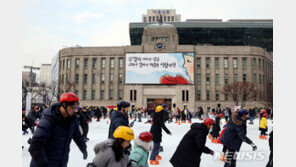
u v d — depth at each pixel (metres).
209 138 12.32
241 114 5.43
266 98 54.00
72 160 6.84
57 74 58.66
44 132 2.64
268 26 90.06
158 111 6.46
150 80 51.25
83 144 3.33
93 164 2.61
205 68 53.00
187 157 4.35
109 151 2.63
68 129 2.85
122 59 54.59
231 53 53.38
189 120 23.33
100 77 54.50
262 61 55.19
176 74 51.12
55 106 2.81
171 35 61.78
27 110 19.67
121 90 53.81
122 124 4.59
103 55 55.00
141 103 50.75
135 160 3.05
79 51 55.81
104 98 53.84
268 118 31.64
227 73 53.28
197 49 53.31
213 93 52.47
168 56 51.56
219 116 10.80
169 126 19.08
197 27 92.38
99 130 15.66
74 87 55.00
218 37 95.38
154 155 6.41
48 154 2.72
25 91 40.44
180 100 50.50
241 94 48.56
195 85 52.41
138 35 97.44
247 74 53.03
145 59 51.78
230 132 5.57
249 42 95.31
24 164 6.16
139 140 3.15
